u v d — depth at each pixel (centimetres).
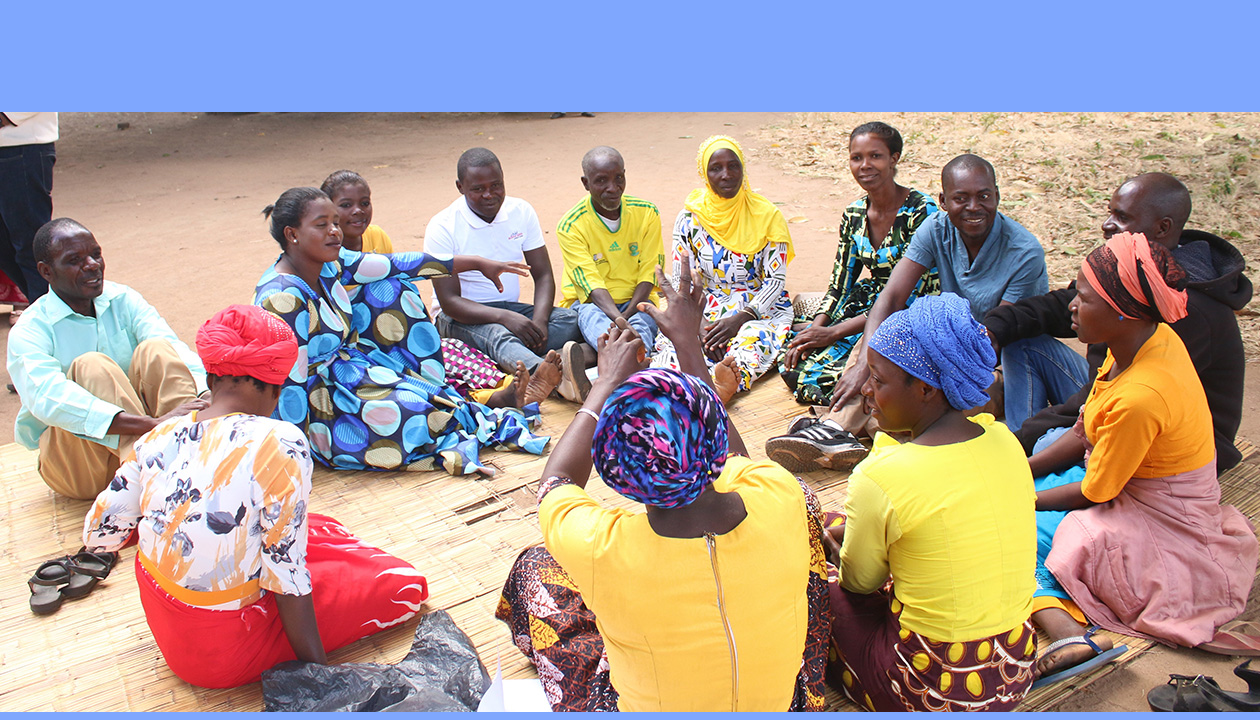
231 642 264
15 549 346
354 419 396
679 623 189
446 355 457
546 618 255
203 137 1261
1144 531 289
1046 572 303
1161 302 265
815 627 247
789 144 1032
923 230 416
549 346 490
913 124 1020
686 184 902
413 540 350
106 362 350
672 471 176
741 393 465
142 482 263
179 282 704
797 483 204
